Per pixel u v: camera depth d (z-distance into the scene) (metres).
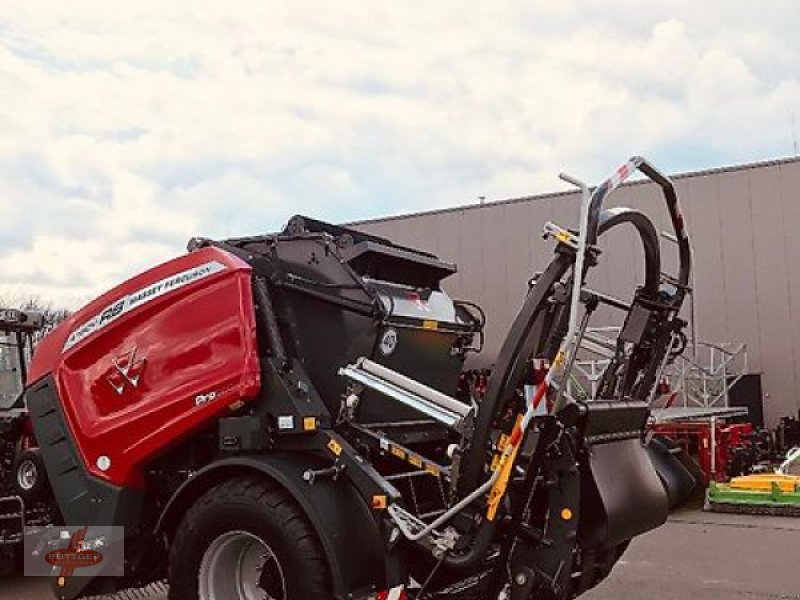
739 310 19.48
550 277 4.32
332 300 5.05
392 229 23.89
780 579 7.59
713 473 12.30
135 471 5.20
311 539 4.43
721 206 19.77
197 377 4.98
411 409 5.24
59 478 5.50
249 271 5.00
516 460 4.21
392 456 4.96
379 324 5.01
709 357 19.22
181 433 4.99
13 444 8.01
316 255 5.12
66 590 5.40
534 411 4.17
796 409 18.81
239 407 4.88
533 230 21.88
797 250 19.03
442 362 5.75
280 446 4.84
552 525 4.34
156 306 5.23
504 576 4.46
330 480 4.57
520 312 4.36
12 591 7.48
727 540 9.47
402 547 4.49
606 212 4.75
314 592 4.38
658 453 6.02
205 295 5.05
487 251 22.45
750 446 14.52
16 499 7.24
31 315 8.51
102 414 5.34
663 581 7.52
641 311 5.42
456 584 4.67
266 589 4.69
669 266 6.21
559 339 4.31
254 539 4.70
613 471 4.65
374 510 4.51
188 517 4.79
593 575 4.98
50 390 5.61
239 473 4.78
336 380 5.05
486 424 4.32
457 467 4.43
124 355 5.29
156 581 5.43
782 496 11.17
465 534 4.29
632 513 4.68
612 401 4.79
